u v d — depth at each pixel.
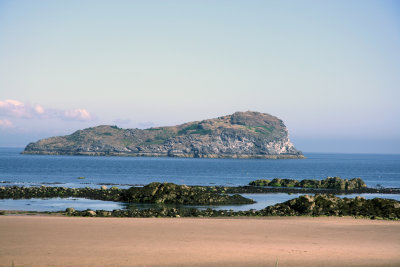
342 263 29.58
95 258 29.56
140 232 39.28
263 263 29.20
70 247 32.47
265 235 39.38
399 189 122.31
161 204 72.88
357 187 124.88
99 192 87.81
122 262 28.73
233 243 35.38
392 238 38.84
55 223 42.84
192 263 28.88
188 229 41.59
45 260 28.80
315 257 31.09
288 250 33.19
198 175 190.38
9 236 35.84
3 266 27.23
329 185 122.81
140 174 189.62
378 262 30.00
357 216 56.41
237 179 167.00
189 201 73.81
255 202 79.31
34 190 86.00
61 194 83.50
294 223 47.06
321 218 53.75
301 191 108.75
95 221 45.28
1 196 77.19
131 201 75.81
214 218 52.50
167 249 32.62
